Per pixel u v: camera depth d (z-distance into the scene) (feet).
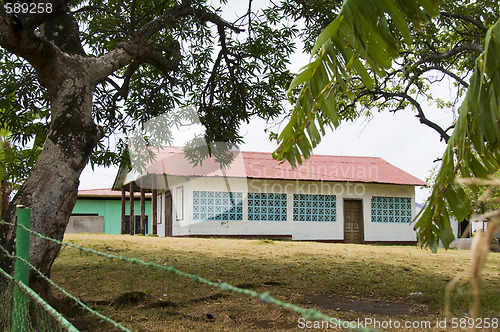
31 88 27.37
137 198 87.35
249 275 27.58
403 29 12.37
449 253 44.19
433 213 14.11
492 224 3.53
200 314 18.31
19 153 30.12
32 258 16.25
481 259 3.51
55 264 28.86
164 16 24.84
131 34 22.74
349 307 20.22
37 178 17.26
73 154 17.80
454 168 13.14
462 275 3.77
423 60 27.94
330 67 13.48
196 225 56.03
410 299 22.00
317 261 34.96
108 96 28.91
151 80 31.53
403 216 69.51
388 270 31.32
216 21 29.63
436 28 29.89
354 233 68.08
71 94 18.48
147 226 87.61
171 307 19.38
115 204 87.15
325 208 66.39
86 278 24.70
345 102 37.09
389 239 68.44
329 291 23.75
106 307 19.07
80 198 85.40
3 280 13.73
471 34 30.25
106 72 20.24
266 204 63.31
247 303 20.39
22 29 16.60
